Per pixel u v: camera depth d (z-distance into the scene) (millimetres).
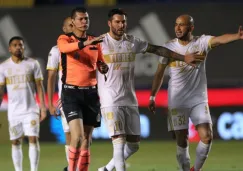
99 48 27500
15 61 34344
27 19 57375
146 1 65188
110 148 52906
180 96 29938
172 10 56906
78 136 26297
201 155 29891
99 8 56750
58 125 58844
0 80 34375
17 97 34250
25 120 34188
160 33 56906
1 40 57062
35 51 57500
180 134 30203
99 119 27766
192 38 30141
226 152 48688
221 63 57906
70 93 26875
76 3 66000
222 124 58469
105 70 27547
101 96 29141
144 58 56656
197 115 29766
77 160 26719
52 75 30953
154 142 57844
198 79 29906
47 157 46594
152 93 30844
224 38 29312
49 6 57375
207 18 57031
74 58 26828
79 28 26844
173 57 28750
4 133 58469
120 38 29062
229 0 65000
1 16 57281
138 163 41875
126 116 29266
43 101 34281
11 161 44562
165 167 39250
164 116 58625
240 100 58438
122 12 28875
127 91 29109
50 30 57375
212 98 58469
